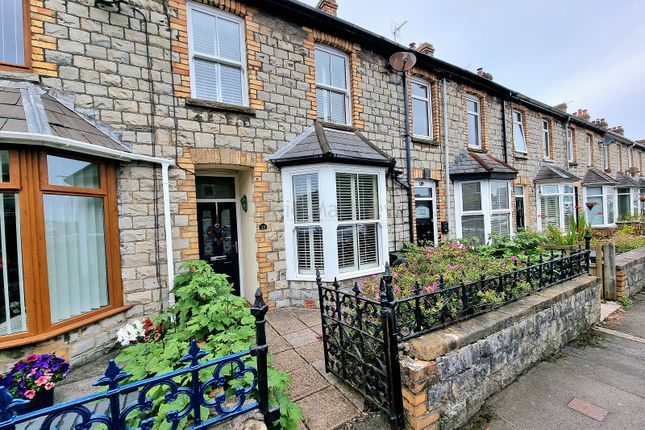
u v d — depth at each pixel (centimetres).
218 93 486
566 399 272
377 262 584
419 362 232
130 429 149
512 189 912
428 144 741
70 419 226
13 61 343
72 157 335
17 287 299
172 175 429
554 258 429
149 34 415
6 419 124
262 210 501
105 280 373
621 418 245
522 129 1015
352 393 265
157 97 419
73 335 324
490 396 276
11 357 288
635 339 394
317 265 523
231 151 473
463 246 496
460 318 279
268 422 187
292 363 319
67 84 362
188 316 355
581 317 409
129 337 282
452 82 801
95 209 365
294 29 539
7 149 289
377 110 652
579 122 1251
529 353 321
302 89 546
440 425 234
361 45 632
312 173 517
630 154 1716
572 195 1165
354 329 256
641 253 638
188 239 439
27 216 297
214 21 483
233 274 554
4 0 342
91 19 378
